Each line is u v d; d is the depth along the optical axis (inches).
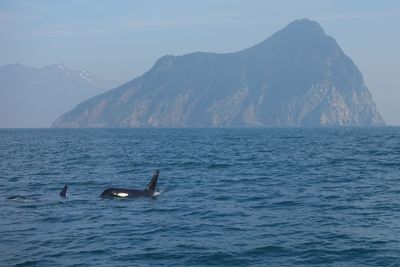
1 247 746.2
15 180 1643.7
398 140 5017.2
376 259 684.1
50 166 2174.0
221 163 2292.1
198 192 1346.0
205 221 938.7
